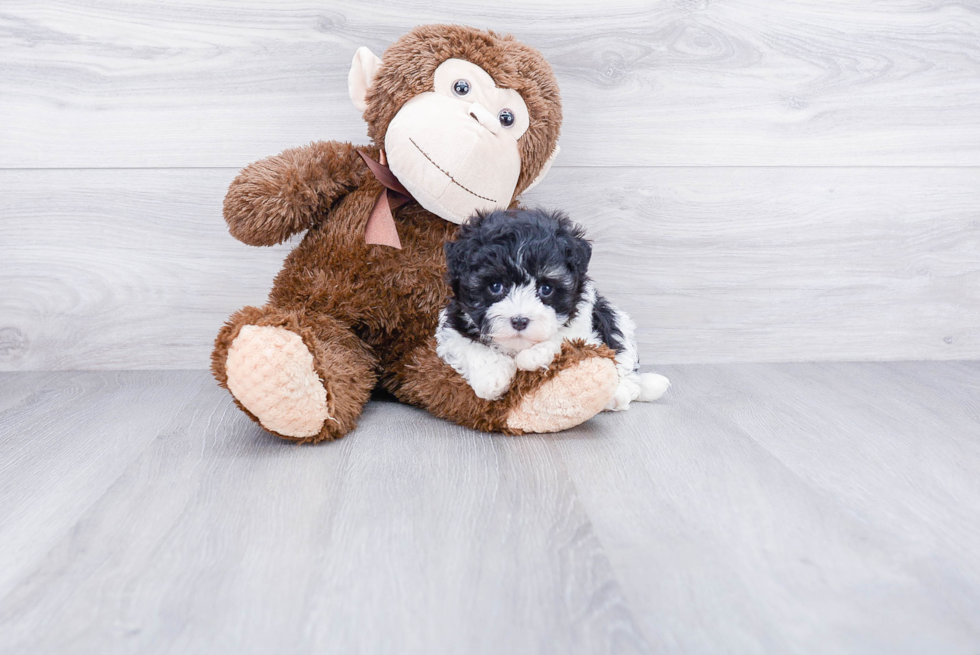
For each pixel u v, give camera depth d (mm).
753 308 1765
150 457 1140
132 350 1695
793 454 1168
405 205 1401
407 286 1347
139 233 1645
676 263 1730
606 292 1731
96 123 1590
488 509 954
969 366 1757
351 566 808
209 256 1665
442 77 1300
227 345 1124
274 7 1569
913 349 1811
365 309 1349
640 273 1730
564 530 896
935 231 1758
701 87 1655
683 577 792
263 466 1101
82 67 1565
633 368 1435
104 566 809
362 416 1360
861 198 1730
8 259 1633
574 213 1693
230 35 1575
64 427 1285
